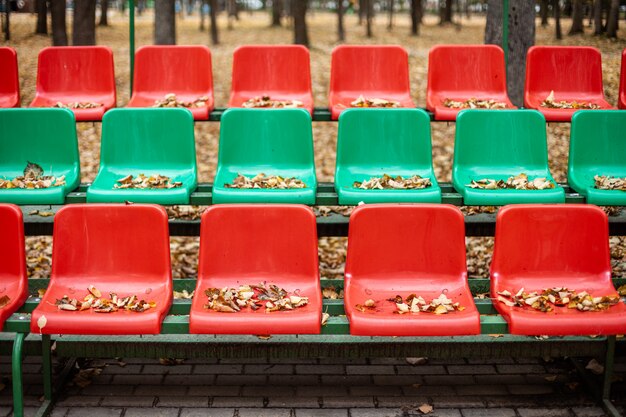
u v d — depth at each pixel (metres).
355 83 5.50
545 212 3.71
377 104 5.29
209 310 3.41
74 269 3.68
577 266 3.73
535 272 3.73
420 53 13.18
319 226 4.66
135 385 3.84
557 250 3.72
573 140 4.66
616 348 3.68
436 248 3.70
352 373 4.00
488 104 5.29
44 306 3.45
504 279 3.71
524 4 6.84
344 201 4.29
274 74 5.50
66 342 3.58
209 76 5.52
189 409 3.61
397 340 3.58
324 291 4.47
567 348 3.61
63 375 3.81
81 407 3.62
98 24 16.98
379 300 3.61
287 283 3.68
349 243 3.69
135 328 3.31
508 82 6.98
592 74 5.57
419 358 4.13
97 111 5.13
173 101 5.36
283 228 3.68
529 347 3.60
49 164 4.63
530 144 4.65
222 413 3.57
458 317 3.32
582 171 4.65
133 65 5.64
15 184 4.37
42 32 9.49
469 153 4.64
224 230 3.68
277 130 4.65
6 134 4.63
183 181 4.50
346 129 4.63
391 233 3.69
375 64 5.50
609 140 4.68
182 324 3.38
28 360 4.12
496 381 3.92
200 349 3.60
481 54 5.51
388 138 4.65
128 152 4.63
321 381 3.91
